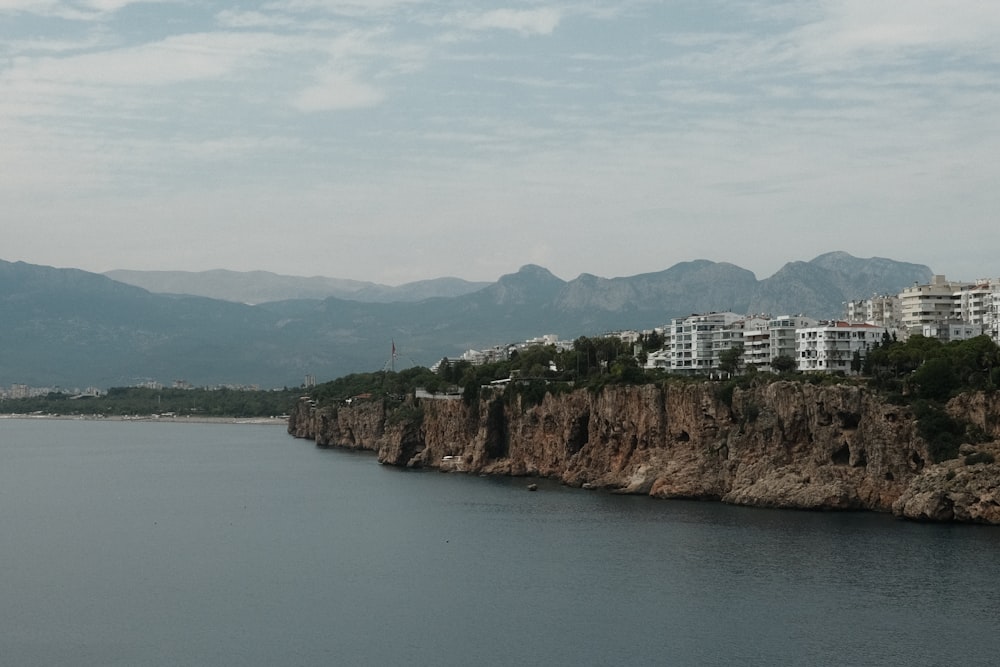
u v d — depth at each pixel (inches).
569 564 7440.9
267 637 5989.2
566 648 5684.1
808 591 6501.0
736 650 5561.0
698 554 7539.4
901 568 6924.2
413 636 5949.8
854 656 5408.5
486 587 6929.1
